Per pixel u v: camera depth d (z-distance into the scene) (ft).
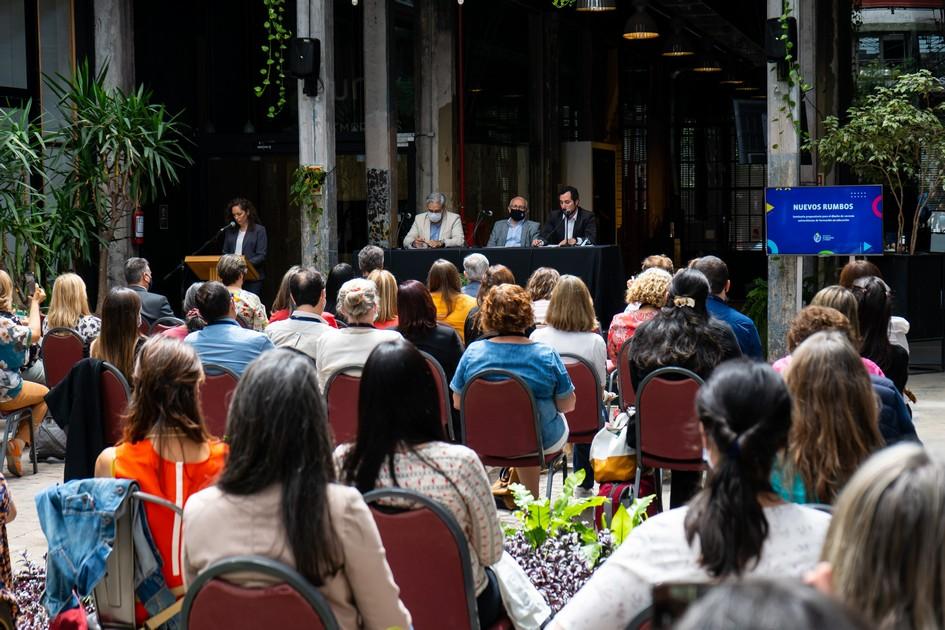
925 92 39.58
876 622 4.28
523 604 10.77
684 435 15.96
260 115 47.83
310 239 35.35
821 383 9.53
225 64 47.67
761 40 57.62
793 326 13.66
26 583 14.07
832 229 30.53
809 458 9.52
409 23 45.96
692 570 6.98
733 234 79.10
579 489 21.52
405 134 46.01
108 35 42.14
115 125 37.93
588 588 7.22
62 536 10.24
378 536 8.00
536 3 53.01
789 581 2.64
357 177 45.52
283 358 8.04
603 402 19.86
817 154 43.11
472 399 17.43
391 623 8.03
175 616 10.68
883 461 4.53
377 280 21.02
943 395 32.22
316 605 7.48
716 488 6.85
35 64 40.65
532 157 54.54
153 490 10.90
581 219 36.88
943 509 4.32
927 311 36.81
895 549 4.34
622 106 63.62
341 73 45.34
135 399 11.11
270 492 7.86
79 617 10.28
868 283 16.10
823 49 45.09
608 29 59.98
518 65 52.80
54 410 17.49
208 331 18.57
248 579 7.60
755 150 39.68
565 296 19.47
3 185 35.94
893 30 59.62
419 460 9.76
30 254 35.96
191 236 47.78
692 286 16.37
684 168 78.28
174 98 47.09
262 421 7.84
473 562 10.15
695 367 15.97
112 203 38.32
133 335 17.93
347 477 9.85
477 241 48.78
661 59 69.87
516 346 17.49
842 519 4.55
